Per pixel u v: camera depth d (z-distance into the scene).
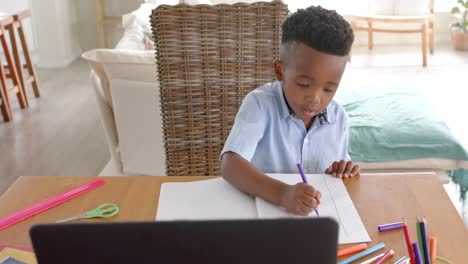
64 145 2.97
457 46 4.61
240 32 1.55
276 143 1.17
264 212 0.89
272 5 1.53
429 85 3.75
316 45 0.94
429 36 4.52
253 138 1.08
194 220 0.43
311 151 1.20
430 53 4.53
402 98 2.35
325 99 1.01
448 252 0.80
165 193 0.97
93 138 3.06
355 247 0.81
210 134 1.66
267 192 0.93
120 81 1.99
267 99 1.15
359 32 4.86
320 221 0.43
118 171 2.25
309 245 0.44
